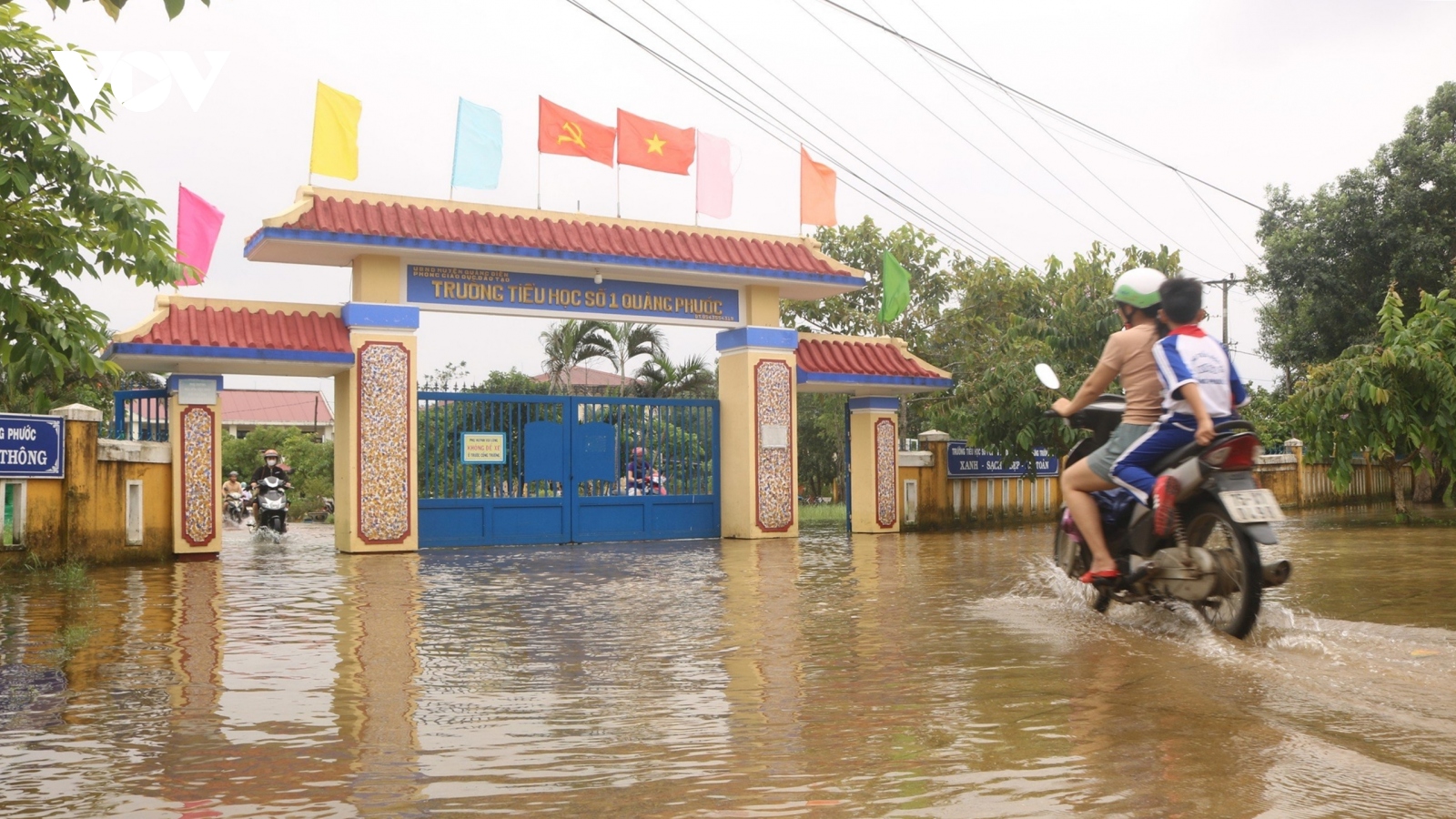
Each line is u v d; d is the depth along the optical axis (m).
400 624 6.40
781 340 16.41
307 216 13.18
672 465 16.58
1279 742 3.10
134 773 3.09
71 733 3.60
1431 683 3.94
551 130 15.07
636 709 3.89
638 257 14.80
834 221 16.98
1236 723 3.35
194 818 2.67
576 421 15.77
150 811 2.72
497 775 3.00
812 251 16.59
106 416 25.44
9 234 7.18
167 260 7.46
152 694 4.25
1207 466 5.20
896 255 28.16
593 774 3.00
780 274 15.91
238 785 2.95
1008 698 3.86
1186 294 5.47
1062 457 17.64
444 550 14.18
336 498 14.30
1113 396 6.36
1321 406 14.26
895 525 17.31
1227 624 5.41
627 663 4.88
